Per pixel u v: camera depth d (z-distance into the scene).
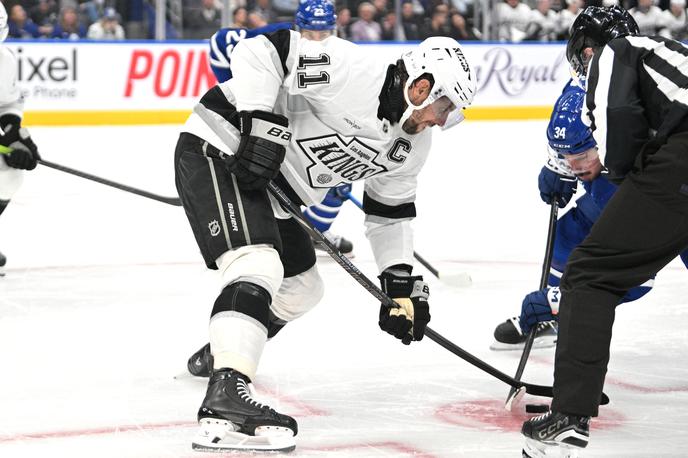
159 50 13.57
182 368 4.36
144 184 9.97
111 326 5.05
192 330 5.01
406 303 3.69
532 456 3.16
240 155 3.33
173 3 14.23
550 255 4.48
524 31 15.77
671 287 6.08
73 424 3.61
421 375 4.36
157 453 3.31
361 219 8.46
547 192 4.62
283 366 4.44
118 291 5.82
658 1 16.67
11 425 3.59
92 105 13.29
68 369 4.32
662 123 2.93
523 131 14.09
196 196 3.44
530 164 11.70
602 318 2.96
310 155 3.54
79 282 6.04
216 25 14.52
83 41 13.12
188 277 6.23
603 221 2.99
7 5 13.45
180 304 5.55
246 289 3.28
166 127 13.52
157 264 6.60
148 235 7.56
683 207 2.90
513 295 5.92
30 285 5.93
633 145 2.93
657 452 3.44
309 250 3.89
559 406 2.98
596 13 4.08
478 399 4.04
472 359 3.83
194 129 3.56
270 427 3.24
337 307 5.52
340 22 15.16
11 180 5.85
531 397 4.12
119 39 13.92
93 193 9.30
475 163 11.69
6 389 4.02
